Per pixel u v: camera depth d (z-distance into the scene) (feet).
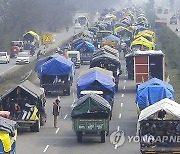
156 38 643.04
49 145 189.57
